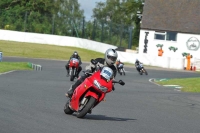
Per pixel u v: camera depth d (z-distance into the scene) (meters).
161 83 112.00
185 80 114.19
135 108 54.34
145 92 80.81
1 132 30.75
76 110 40.19
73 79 91.75
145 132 36.34
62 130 33.50
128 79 120.50
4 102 47.34
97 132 34.03
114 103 58.19
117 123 39.97
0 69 103.62
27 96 55.94
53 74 111.69
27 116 38.94
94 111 48.31
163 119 45.75
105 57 39.94
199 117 50.41
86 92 39.56
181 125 42.31
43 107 46.62
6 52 191.50
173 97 73.19
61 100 55.53
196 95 79.44
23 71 110.00
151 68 185.75
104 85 38.75
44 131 32.50
